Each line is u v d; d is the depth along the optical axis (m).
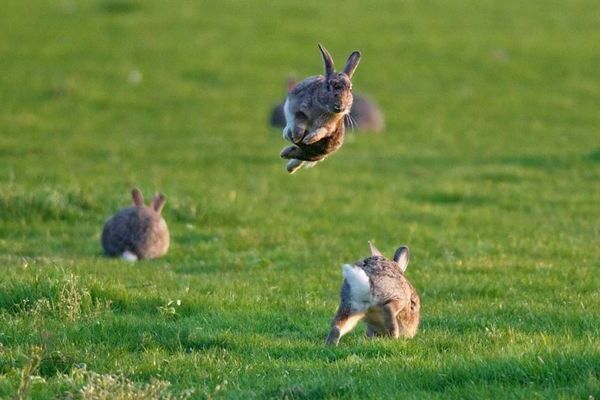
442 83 113.94
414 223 58.66
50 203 56.66
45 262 42.59
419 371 27.62
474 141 91.94
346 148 87.62
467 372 27.20
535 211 63.28
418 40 128.25
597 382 25.52
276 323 34.78
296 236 53.94
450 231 56.28
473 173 76.88
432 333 33.12
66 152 81.00
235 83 111.19
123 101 102.56
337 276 43.72
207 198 62.25
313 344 31.27
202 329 32.53
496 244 52.03
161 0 144.62
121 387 24.78
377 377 27.22
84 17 134.38
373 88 110.94
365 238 54.41
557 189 71.12
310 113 29.73
